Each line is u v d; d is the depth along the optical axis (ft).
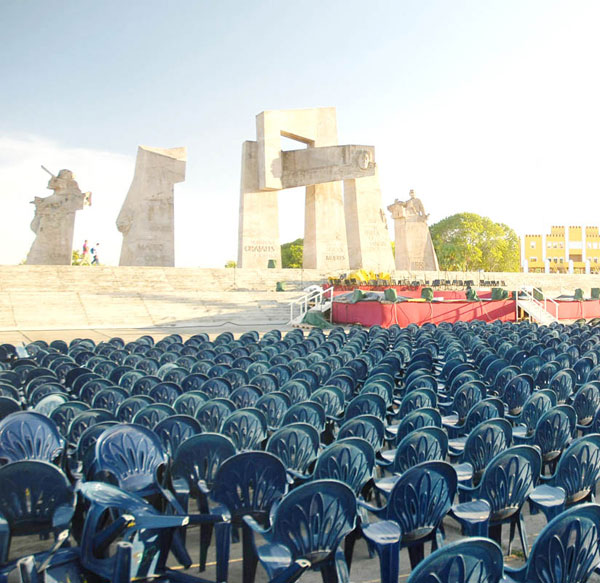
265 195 154.30
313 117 159.84
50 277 114.52
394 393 35.50
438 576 9.32
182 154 149.28
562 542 10.68
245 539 14.29
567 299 111.24
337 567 12.62
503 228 313.53
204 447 16.35
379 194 165.89
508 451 14.87
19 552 17.07
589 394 26.14
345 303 101.71
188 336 84.89
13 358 43.04
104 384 28.68
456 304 99.71
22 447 17.84
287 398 25.93
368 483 17.87
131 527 12.01
